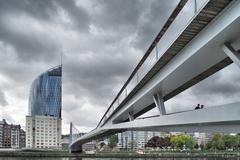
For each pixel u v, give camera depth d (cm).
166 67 3478
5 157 15762
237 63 2325
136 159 14938
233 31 2253
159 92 4325
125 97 5534
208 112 2480
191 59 2873
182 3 2656
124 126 5250
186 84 3897
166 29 3105
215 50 2622
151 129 4903
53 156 15962
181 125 3250
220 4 2166
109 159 14850
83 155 15912
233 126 2978
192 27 2534
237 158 14725
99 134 10794
